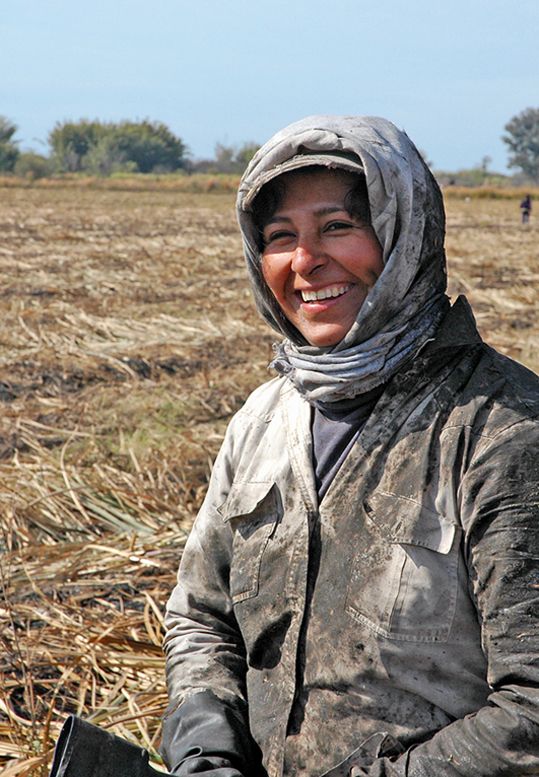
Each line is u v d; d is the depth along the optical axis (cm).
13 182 6706
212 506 203
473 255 2073
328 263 181
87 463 605
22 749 313
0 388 800
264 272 191
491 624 159
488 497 161
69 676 362
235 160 11081
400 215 174
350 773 170
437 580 165
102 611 416
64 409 727
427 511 166
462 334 175
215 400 751
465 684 167
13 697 356
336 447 182
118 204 4409
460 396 170
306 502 180
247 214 188
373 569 169
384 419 175
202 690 198
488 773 157
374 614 168
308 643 176
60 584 441
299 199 182
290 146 179
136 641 379
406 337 177
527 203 3547
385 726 170
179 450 622
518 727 154
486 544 160
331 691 174
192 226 2864
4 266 1652
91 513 523
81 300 1298
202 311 1217
